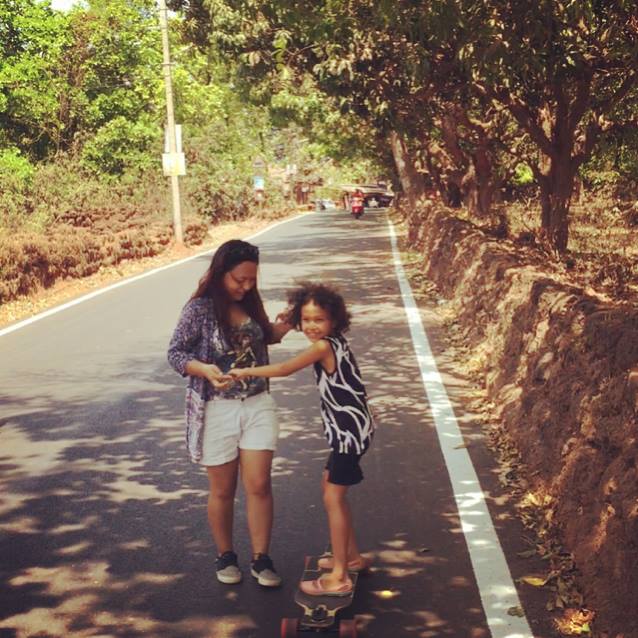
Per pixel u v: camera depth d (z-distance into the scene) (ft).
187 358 15.08
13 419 26.86
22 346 39.29
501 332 28.02
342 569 14.53
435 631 13.74
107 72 129.80
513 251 38.70
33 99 117.70
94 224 84.12
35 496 20.21
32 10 117.19
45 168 107.14
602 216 71.00
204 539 17.66
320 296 14.57
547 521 17.25
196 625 14.24
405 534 17.51
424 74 40.68
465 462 21.62
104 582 15.83
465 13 30.76
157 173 125.49
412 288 56.03
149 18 129.80
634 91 48.32
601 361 17.31
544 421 20.01
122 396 29.43
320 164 262.47
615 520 13.92
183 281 62.39
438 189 123.34
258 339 15.49
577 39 37.70
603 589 13.75
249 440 15.42
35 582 15.85
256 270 15.31
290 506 19.22
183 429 25.44
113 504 19.62
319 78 46.34
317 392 29.48
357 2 39.47
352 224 138.21
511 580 15.29
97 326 44.09
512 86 37.27
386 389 29.48
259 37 51.11
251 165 173.06
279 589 15.44
